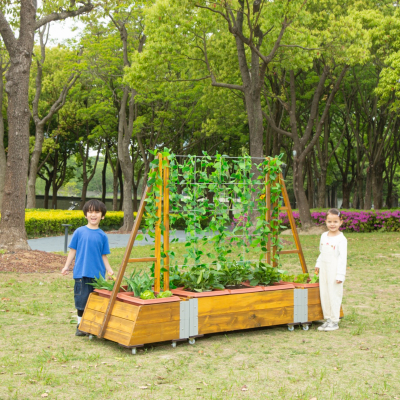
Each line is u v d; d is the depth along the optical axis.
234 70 17.66
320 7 16.33
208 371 3.78
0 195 19.41
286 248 13.49
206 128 23.27
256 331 5.23
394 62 14.95
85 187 32.44
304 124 26.08
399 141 31.88
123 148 22.02
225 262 5.67
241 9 14.28
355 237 17.66
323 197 25.08
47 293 7.27
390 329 5.26
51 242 16.19
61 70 28.11
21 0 10.89
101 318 4.66
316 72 20.53
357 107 24.56
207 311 4.75
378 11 16.84
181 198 5.14
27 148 11.01
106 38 21.81
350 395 3.26
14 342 4.59
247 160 5.68
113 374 3.69
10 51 10.82
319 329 5.27
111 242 16.84
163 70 15.49
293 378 3.59
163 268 4.89
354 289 7.77
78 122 29.64
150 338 4.36
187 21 13.66
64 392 3.29
